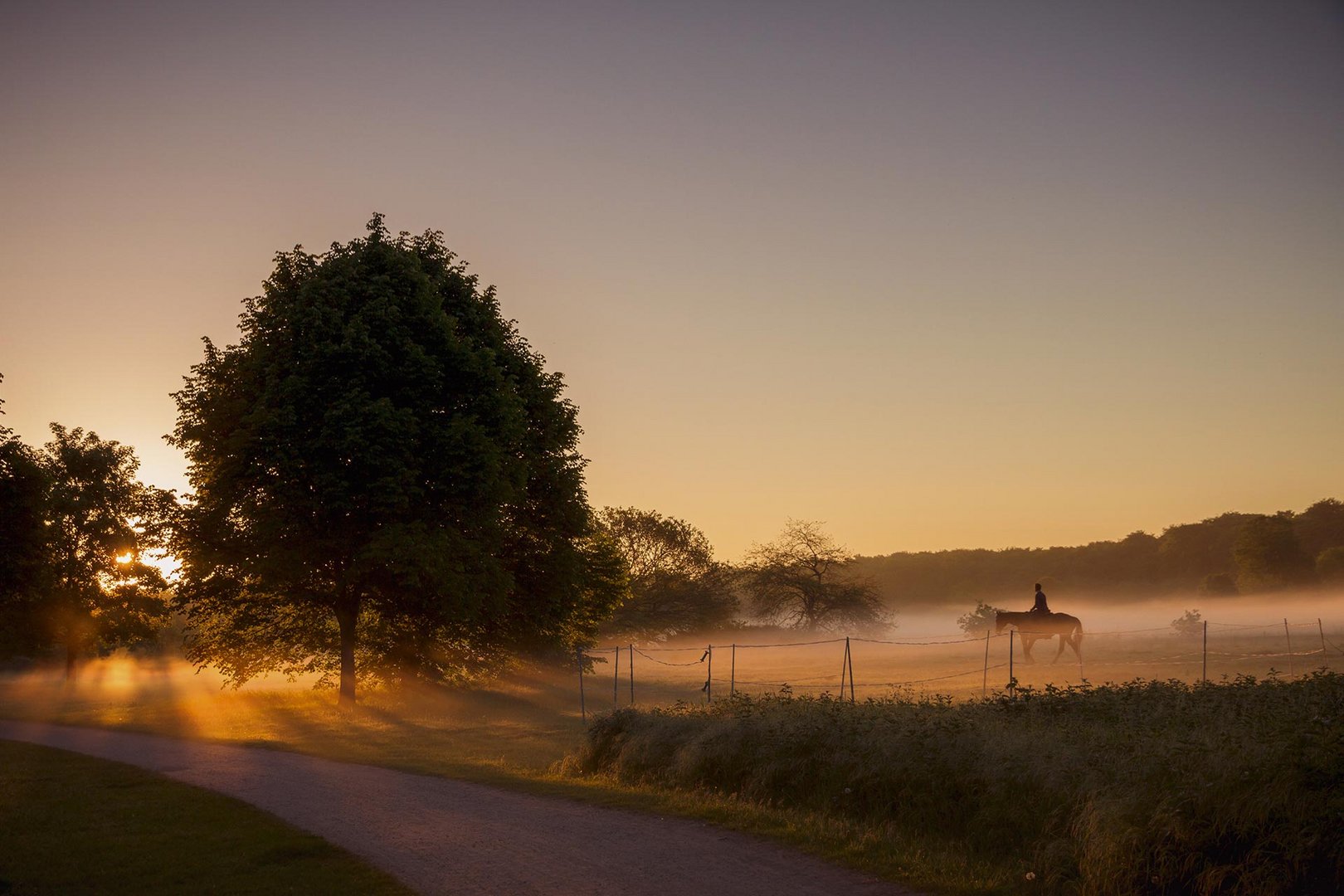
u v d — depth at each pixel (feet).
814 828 38.34
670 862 34.17
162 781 55.26
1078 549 630.33
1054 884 29.66
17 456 116.16
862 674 138.00
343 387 98.37
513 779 54.08
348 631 107.24
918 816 38.27
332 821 42.57
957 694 94.22
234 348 105.70
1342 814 27.30
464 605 100.37
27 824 43.06
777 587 279.69
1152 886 28.22
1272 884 26.55
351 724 90.84
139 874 34.06
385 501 95.20
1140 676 101.71
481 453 100.01
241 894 31.09
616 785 51.37
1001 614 128.67
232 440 95.35
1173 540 586.04
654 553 277.44
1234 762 31.17
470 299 114.93
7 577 119.75
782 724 48.49
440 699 116.88
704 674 163.43
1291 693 48.55
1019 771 36.42
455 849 36.78
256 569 95.91
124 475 187.52
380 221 112.06
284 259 108.68
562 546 120.78
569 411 123.85
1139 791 31.07
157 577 186.60
